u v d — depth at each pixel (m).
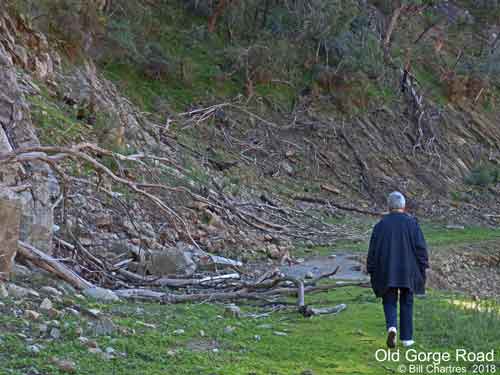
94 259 10.26
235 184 22.16
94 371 5.35
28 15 19.03
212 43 30.89
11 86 10.85
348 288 11.21
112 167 15.55
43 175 9.97
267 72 30.36
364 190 28.98
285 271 13.71
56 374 5.16
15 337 5.85
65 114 17.22
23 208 8.98
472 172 34.53
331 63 33.22
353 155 30.34
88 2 22.64
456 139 37.00
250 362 6.04
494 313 8.38
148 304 8.73
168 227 14.79
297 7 32.41
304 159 28.33
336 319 8.34
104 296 8.44
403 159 32.84
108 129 17.39
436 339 7.32
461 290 17.58
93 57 24.72
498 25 48.81
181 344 6.52
